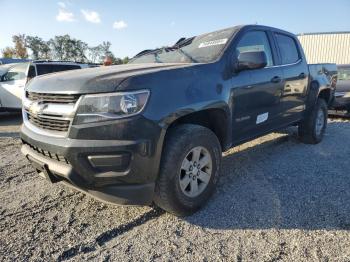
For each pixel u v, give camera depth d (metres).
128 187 2.71
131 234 2.86
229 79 3.49
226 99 3.39
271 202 3.38
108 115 2.56
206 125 3.53
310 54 26.23
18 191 3.81
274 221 3.00
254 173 4.27
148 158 2.66
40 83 3.05
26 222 3.08
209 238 2.76
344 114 9.02
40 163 2.90
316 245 2.61
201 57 3.69
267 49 4.37
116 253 2.58
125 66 3.41
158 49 4.62
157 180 2.86
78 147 2.57
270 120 4.41
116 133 2.56
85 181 2.66
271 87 4.21
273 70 4.30
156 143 2.69
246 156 5.09
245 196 3.54
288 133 6.68
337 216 3.05
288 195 3.54
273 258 2.46
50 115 2.82
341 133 6.90
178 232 2.87
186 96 2.93
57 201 3.52
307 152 5.27
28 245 2.70
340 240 2.67
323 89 5.79
